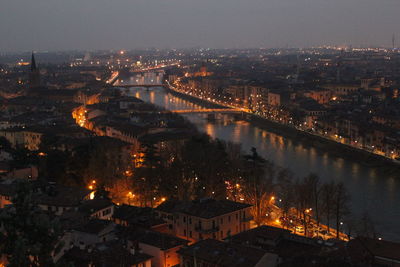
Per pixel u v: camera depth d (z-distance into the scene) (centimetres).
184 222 19300
